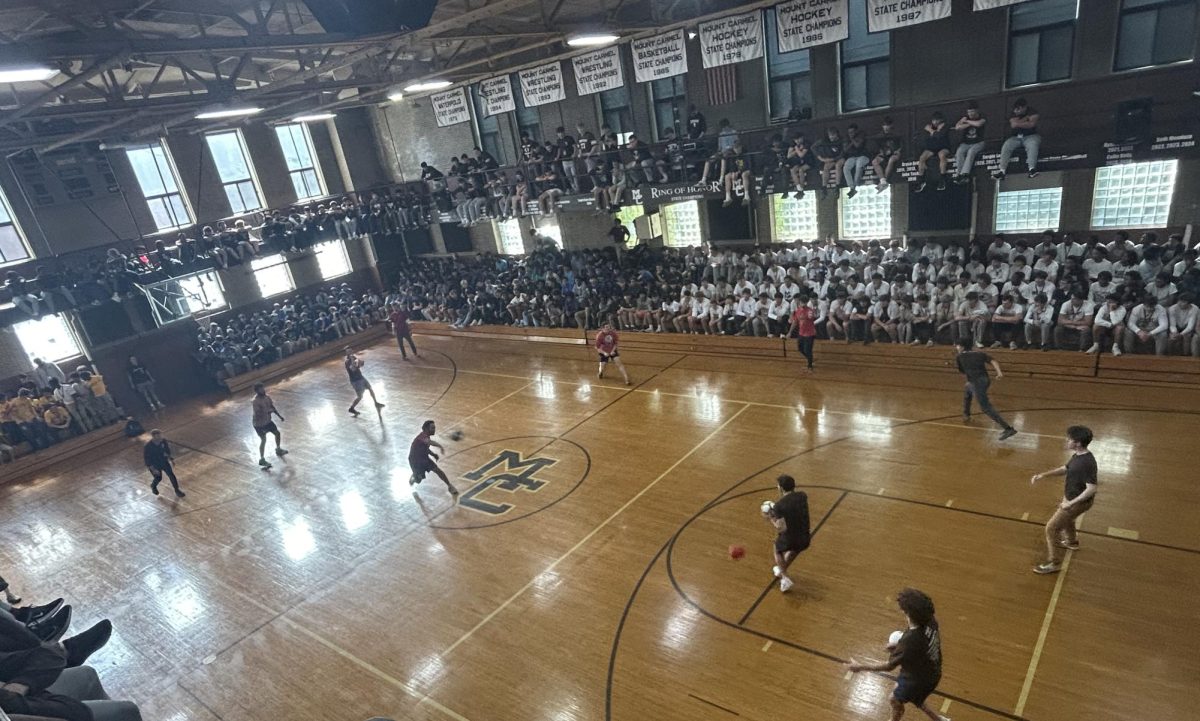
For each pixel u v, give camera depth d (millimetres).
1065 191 15070
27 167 19438
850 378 14133
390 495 12789
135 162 21688
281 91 17797
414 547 10938
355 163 27594
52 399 18703
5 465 17547
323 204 25953
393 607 9555
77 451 18688
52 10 9531
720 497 10711
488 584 9664
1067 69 14211
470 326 22781
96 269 19562
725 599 8492
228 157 24188
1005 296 13078
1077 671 6637
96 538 13305
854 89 16969
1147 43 13172
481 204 21875
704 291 17484
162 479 15703
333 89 18906
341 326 24188
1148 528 8328
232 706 8234
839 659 7270
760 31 14125
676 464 11969
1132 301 12016
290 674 8602
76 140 17531
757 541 9492
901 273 14750
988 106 15125
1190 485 8953
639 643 8039
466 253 28516
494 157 25078
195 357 22484
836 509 9867
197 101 15914
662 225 22031
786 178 16109
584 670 7777
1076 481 7383
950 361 13508
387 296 26156
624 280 20031
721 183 17000
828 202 18438
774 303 15953
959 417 11773
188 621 10086
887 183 14688
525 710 7375
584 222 23688
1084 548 8203
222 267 21469
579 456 12961
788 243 19391
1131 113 11867
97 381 19516
